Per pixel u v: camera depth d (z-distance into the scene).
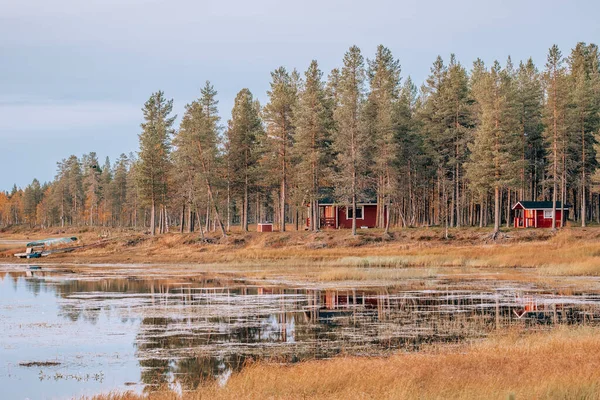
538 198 116.38
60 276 63.62
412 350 26.50
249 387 19.14
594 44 136.50
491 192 97.25
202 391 19.22
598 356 21.00
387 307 39.69
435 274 59.94
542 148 105.88
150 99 122.38
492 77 92.00
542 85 121.69
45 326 33.88
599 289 47.81
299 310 38.81
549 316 35.44
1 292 49.50
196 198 101.00
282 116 100.50
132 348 28.22
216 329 32.62
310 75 104.94
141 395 19.88
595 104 101.00
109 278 60.94
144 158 109.56
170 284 54.75
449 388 17.22
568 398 15.80
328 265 70.81
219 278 59.56
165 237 102.12
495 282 53.22
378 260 70.88
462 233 90.19
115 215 189.25
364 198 100.62
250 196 124.38
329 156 99.50
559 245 77.81
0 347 28.67
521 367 19.77
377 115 101.31
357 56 97.69
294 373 20.42
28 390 21.69
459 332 30.88
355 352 26.45
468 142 96.06
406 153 100.19
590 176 92.44
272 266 72.19
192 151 98.94
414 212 108.12
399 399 16.08
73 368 24.84
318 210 106.44
